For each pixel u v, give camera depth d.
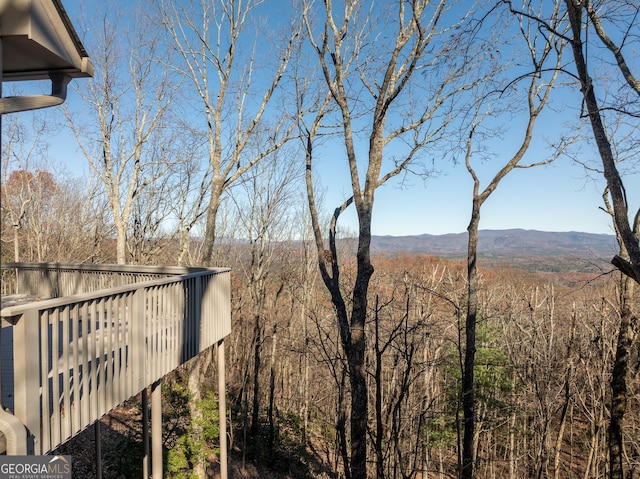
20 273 8.63
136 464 9.59
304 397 17.38
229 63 11.62
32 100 3.67
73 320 3.44
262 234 18.36
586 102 5.05
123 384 4.23
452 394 11.25
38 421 2.98
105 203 21.02
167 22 11.48
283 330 17.89
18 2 3.40
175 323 5.57
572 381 11.06
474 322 8.96
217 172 12.02
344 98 8.83
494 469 13.70
